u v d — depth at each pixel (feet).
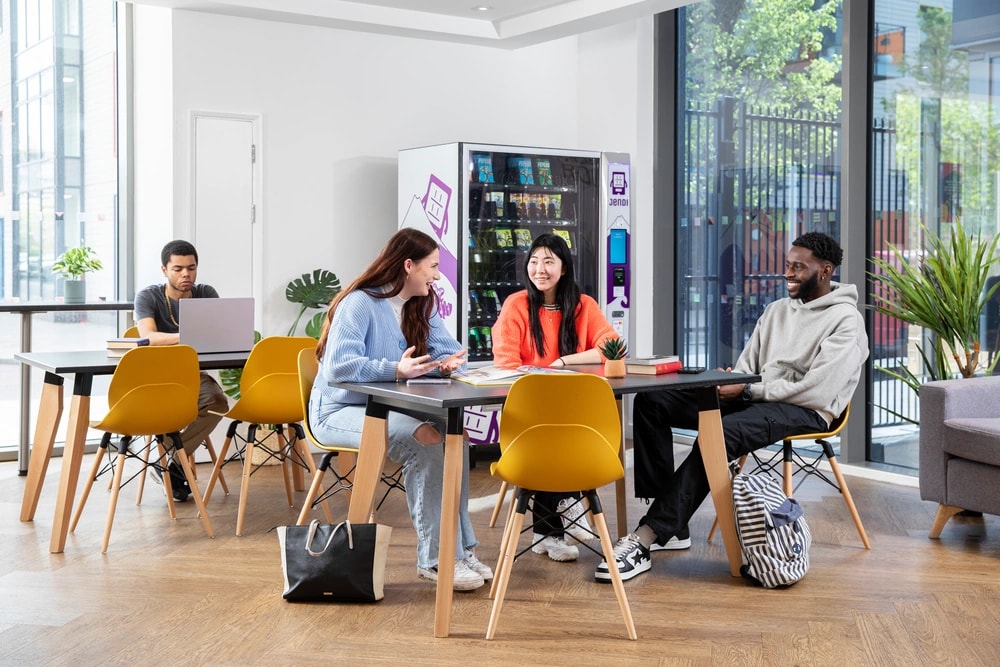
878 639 10.94
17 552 14.19
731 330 23.26
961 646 10.73
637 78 23.59
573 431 11.03
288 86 21.76
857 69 19.86
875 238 20.11
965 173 18.67
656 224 24.03
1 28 21.67
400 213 22.43
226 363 15.99
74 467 14.32
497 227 21.56
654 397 14.52
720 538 15.12
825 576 13.23
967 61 18.54
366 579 12.00
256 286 21.59
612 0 20.08
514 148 21.58
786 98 21.90
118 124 22.80
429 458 12.67
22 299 22.16
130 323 22.70
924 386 15.23
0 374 21.22
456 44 23.62
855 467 19.83
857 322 14.75
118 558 13.93
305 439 16.93
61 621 11.41
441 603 11.04
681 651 10.60
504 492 15.66
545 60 24.72
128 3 21.75
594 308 15.64
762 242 22.52
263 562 13.76
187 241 20.11
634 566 13.17
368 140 22.71
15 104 21.89
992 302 18.49
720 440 13.16
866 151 20.06
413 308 13.62
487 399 11.07
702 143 23.73
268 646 10.69
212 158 21.04
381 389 11.65
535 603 12.16
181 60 20.62
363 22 21.40
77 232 22.62
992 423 14.51
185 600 12.15
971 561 13.91
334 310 13.10
